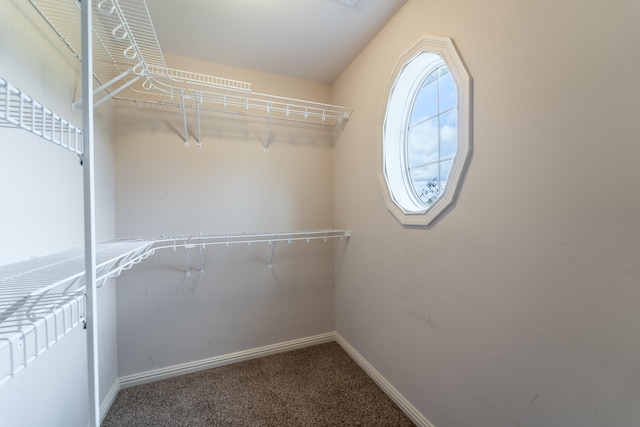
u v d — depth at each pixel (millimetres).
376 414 1468
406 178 1683
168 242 1824
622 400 675
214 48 1806
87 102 621
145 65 1398
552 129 809
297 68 2076
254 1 1409
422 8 1333
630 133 651
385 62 1632
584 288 743
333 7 1472
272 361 2012
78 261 852
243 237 2041
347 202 2104
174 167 1851
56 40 1061
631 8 645
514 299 927
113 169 1678
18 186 832
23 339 429
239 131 2031
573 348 770
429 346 1313
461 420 1142
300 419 1434
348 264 2102
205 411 1497
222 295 1983
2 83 400
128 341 1731
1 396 749
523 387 902
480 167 1044
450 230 1187
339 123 2209
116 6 970
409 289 1445
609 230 690
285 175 2174
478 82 1045
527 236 883
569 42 763
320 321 2291
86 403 1247
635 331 652
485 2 1012
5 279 629
